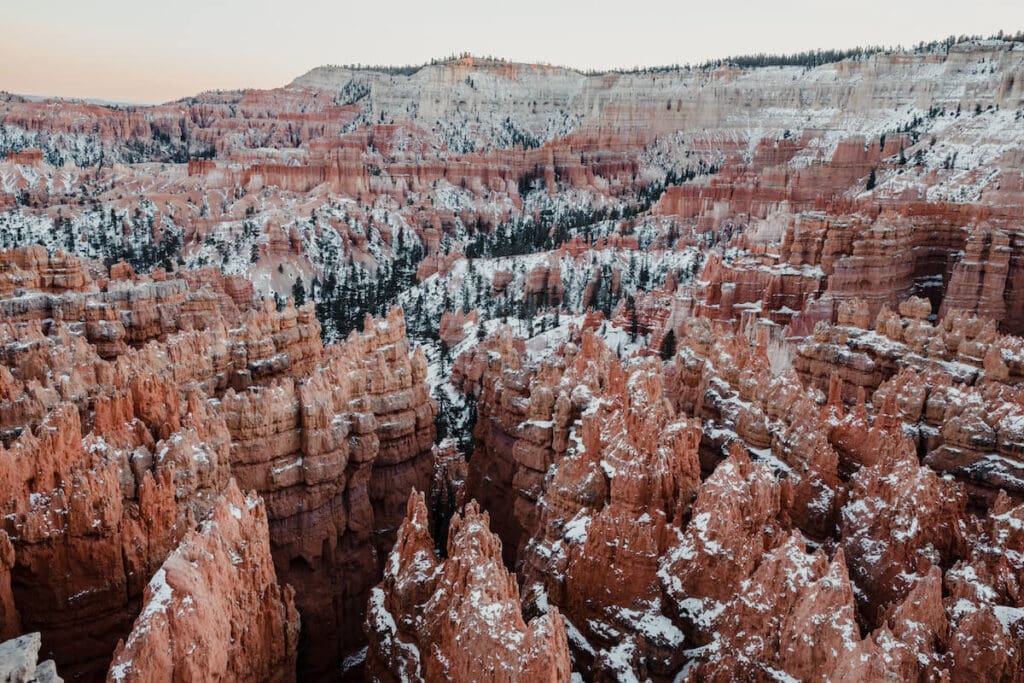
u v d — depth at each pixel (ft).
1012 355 173.06
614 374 141.69
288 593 98.99
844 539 111.75
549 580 110.22
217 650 80.18
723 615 94.89
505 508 168.45
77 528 96.17
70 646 98.07
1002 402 150.00
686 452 114.52
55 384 125.70
